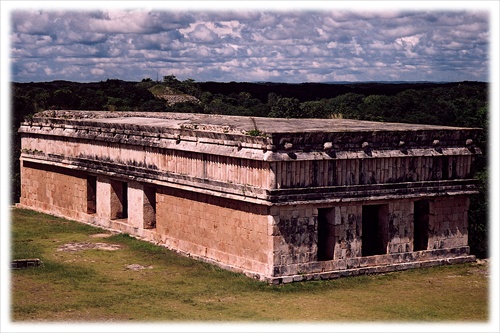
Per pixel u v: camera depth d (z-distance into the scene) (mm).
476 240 41812
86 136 45625
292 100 71438
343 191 33531
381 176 34719
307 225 33000
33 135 52000
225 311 28578
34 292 31031
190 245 37812
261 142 32156
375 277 34250
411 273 35188
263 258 32781
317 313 28578
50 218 48688
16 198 58500
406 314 28797
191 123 39375
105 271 34750
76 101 74938
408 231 35844
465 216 37750
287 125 37062
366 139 34000
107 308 28875
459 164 37125
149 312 28344
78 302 29641
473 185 37469
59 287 31844
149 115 50156
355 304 30078
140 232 41969
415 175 35719
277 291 31516
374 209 38031
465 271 36000
